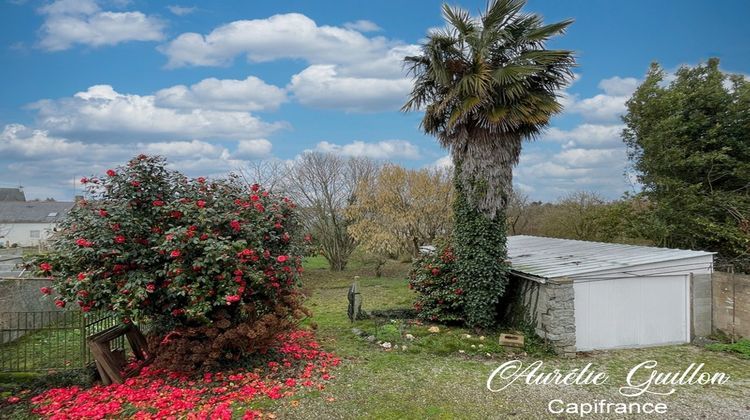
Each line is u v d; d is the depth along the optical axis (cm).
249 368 628
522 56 852
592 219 1898
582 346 798
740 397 568
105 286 526
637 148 1588
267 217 635
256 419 482
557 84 865
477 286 864
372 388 585
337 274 1988
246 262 571
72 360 682
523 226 2430
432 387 593
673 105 1405
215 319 589
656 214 1462
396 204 2002
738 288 811
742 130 1323
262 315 627
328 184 2153
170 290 528
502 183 855
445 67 866
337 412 507
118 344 694
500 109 819
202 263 520
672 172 1417
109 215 548
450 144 902
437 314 916
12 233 3853
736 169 1288
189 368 611
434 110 898
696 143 1379
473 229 865
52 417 474
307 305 1252
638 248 1038
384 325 916
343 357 722
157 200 583
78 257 536
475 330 873
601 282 809
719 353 769
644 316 834
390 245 1931
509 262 897
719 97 1334
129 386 568
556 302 771
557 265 874
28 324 899
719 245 1311
